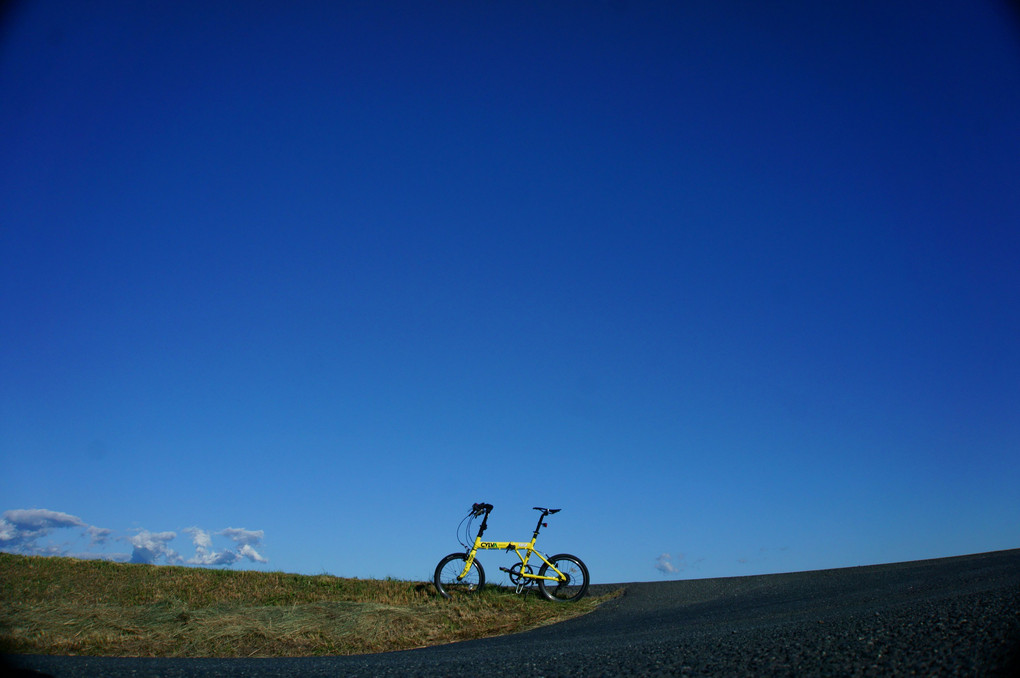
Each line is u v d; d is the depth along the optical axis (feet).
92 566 42.11
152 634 30.73
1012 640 13.82
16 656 24.91
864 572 39.22
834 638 16.52
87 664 22.30
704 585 41.55
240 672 20.02
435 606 36.65
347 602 35.99
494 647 25.82
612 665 16.63
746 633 19.42
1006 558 36.96
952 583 27.63
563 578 39.83
